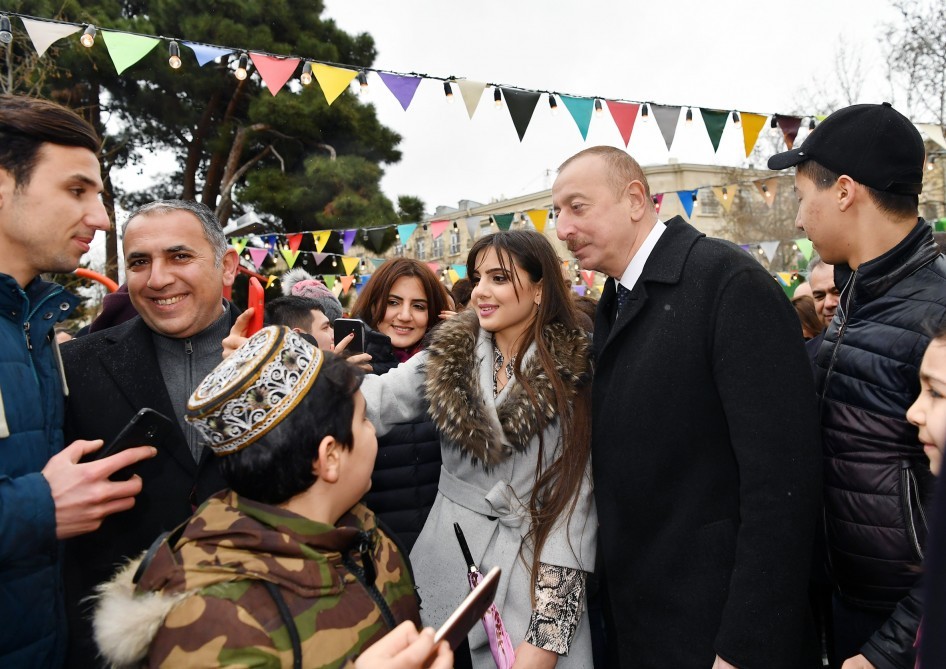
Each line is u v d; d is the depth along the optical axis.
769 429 1.49
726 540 1.59
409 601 1.34
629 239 1.80
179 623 1.00
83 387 1.78
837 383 1.70
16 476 1.39
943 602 0.50
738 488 1.62
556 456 1.83
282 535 1.10
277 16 11.22
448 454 1.92
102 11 9.70
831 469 1.71
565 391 1.80
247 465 1.12
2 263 1.46
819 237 1.76
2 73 7.48
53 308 1.59
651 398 1.65
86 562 1.69
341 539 1.16
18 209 1.43
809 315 3.46
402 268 2.87
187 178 11.95
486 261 1.89
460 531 1.65
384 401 1.95
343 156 11.18
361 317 2.91
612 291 1.94
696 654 1.58
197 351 1.94
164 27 10.27
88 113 10.69
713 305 1.61
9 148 1.41
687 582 1.61
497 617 1.65
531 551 1.82
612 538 1.73
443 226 6.61
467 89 3.39
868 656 1.46
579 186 1.78
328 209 10.77
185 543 1.12
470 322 2.00
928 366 1.26
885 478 1.59
